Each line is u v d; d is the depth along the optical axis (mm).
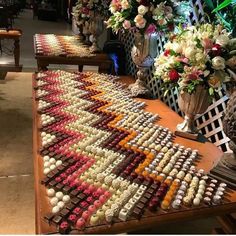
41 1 14062
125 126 1962
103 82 2822
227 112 1470
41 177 1371
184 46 1712
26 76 5418
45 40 4027
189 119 1929
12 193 2453
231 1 1812
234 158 1515
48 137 1706
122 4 2230
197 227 2273
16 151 3076
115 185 1336
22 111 4012
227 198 1370
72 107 2152
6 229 2088
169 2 2223
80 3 3893
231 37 1733
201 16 2209
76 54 3479
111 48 3766
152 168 1513
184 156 1668
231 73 1667
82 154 1571
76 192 1277
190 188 1382
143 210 1235
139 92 2549
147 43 2416
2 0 9531
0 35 5461
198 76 1646
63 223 1113
